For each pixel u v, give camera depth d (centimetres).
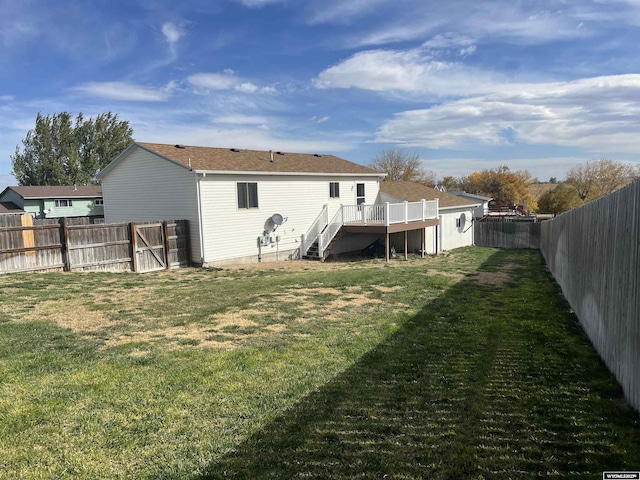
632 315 383
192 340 598
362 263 1717
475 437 334
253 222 1666
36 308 786
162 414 375
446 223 2298
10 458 307
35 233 1155
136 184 1717
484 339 607
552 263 1307
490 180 5431
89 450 319
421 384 442
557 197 4675
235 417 371
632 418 361
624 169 5031
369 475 287
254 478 286
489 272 1373
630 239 396
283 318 732
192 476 289
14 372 466
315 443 328
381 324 691
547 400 399
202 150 1783
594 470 287
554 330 655
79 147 5050
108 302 857
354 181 2094
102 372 470
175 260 1491
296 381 450
